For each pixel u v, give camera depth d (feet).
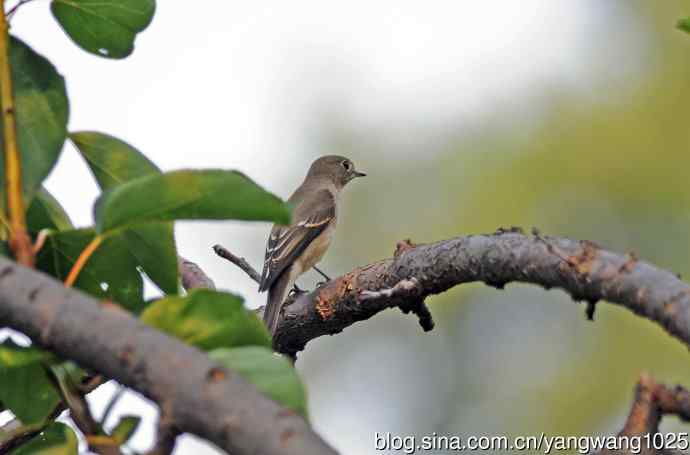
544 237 17.65
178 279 16.48
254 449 10.55
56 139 15.60
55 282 11.91
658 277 15.38
